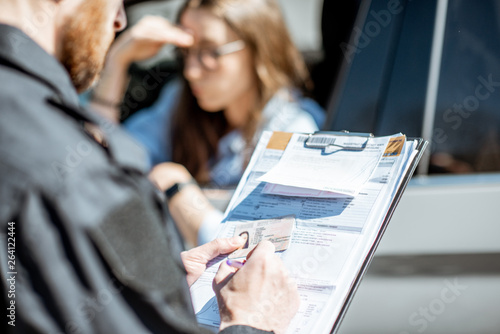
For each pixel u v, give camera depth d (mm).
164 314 776
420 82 2006
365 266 1015
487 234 1857
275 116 2635
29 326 724
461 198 1875
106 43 924
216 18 2562
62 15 871
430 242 1879
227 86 2586
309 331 981
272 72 2615
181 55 2789
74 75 915
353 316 1940
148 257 779
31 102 774
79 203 740
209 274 1138
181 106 2752
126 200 773
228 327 960
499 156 1937
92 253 738
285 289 1011
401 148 1108
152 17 2639
